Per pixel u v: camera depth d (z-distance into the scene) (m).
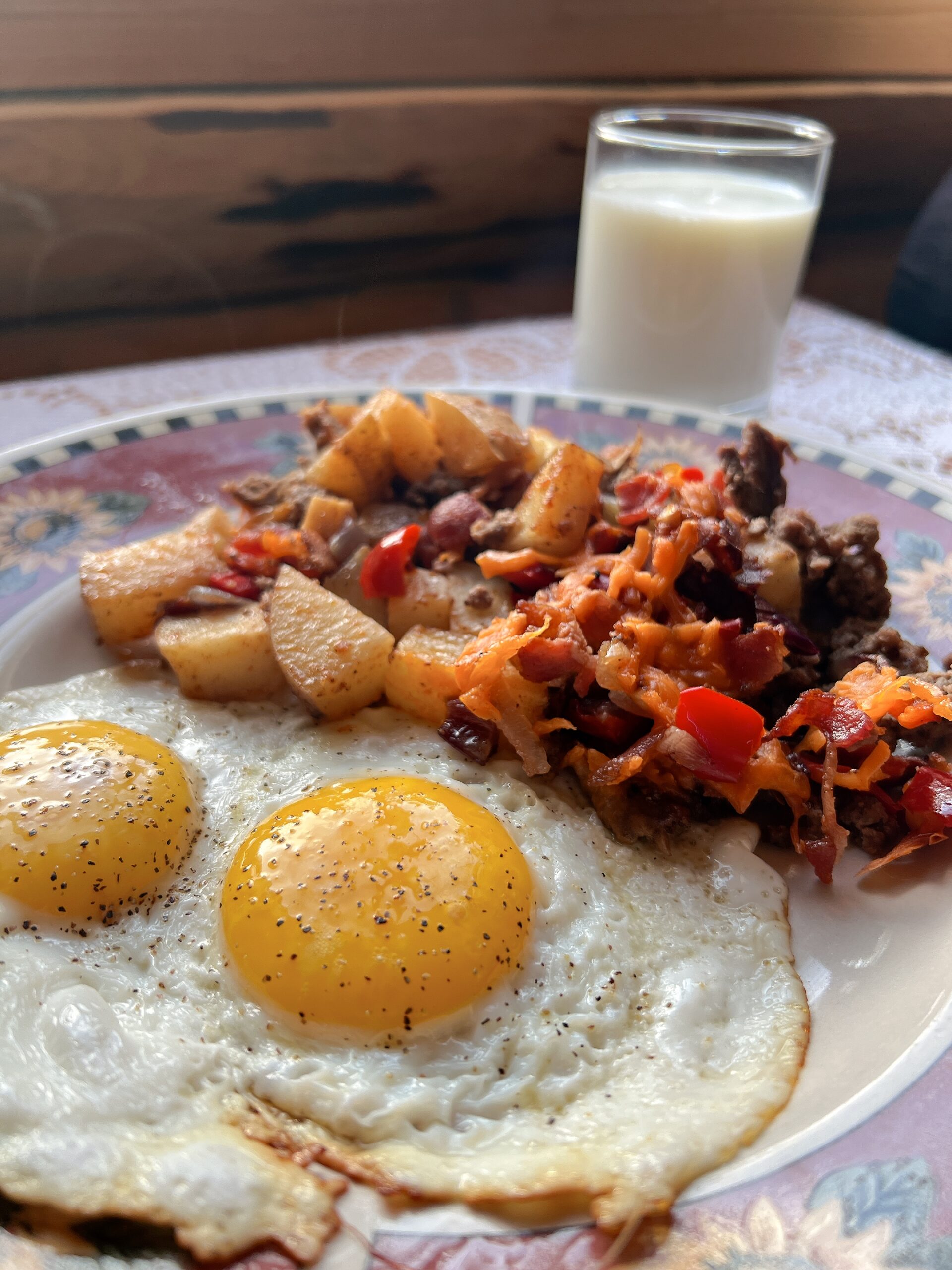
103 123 0.31
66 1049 0.11
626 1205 0.10
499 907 0.13
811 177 0.26
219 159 0.33
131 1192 0.10
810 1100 0.12
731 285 0.25
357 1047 0.12
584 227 0.27
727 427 0.23
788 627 0.17
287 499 0.20
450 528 0.19
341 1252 0.10
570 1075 0.12
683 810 0.16
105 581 0.18
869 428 0.26
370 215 0.37
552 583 0.18
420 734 0.17
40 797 0.14
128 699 0.17
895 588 0.19
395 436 0.20
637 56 0.38
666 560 0.16
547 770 0.16
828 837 0.15
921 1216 0.10
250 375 0.29
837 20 0.39
